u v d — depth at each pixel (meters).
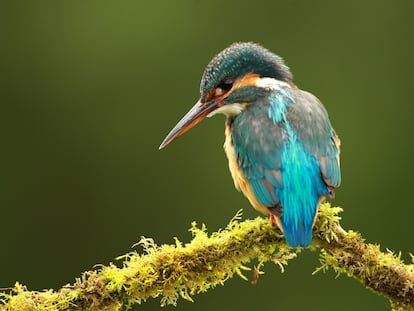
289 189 7.52
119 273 7.02
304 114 7.96
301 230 7.25
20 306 6.83
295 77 15.90
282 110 8.02
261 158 7.76
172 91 15.91
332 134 8.10
